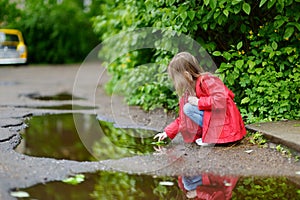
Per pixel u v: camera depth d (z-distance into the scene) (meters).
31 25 15.91
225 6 4.38
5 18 16.23
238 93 4.73
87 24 16.67
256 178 3.08
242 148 3.75
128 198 2.71
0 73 12.12
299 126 4.06
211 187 2.92
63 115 5.51
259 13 4.82
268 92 4.43
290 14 4.45
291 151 3.52
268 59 4.57
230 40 4.96
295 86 4.48
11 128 4.52
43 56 16.02
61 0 17.31
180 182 3.01
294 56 4.52
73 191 2.79
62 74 11.94
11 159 3.38
